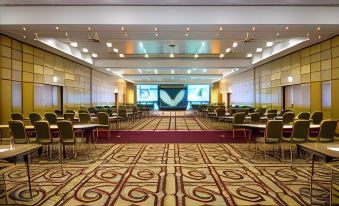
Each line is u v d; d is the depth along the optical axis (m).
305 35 11.17
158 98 39.06
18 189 4.60
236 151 7.80
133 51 16.67
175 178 5.17
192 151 7.79
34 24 9.13
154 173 5.50
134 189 4.55
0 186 4.75
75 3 8.86
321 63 12.45
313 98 13.16
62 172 5.60
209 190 4.50
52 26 9.41
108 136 10.48
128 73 28.86
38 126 6.55
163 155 7.23
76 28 9.73
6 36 10.98
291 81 15.37
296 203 3.96
